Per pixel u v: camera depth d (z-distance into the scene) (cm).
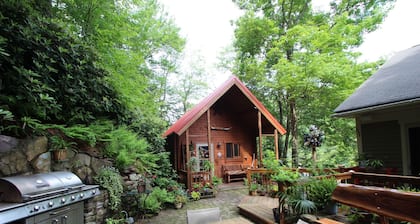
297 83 1073
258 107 1005
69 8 617
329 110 1258
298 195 468
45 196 308
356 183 494
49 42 430
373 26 1119
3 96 354
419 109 566
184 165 1010
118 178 524
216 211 346
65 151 417
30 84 370
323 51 1083
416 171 577
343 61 1034
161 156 862
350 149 1297
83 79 516
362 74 1084
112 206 485
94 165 495
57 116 457
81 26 634
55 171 396
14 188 279
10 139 342
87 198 396
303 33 1051
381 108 557
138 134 764
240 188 970
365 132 695
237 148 1172
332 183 454
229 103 1136
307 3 1295
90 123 525
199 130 1089
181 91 1942
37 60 412
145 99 799
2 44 355
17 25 383
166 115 1848
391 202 247
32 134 379
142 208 589
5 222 250
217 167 1105
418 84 546
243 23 1319
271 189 759
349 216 419
